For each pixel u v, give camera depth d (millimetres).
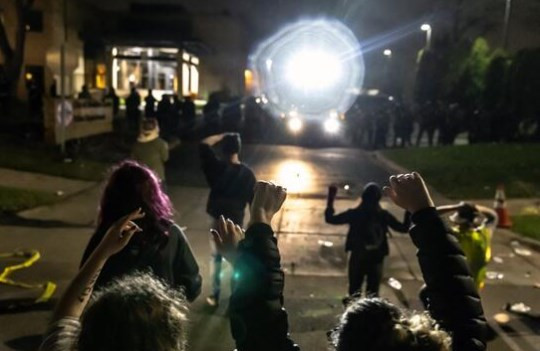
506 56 29797
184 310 1663
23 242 9305
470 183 16984
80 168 16656
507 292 7820
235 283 2199
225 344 5805
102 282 3305
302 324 6430
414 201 2416
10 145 19156
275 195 2350
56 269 8008
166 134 27672
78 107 22062
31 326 6031
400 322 1693
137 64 51438
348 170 19672
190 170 18609
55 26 43406
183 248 3707
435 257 2320
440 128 28969
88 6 51219
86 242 9430
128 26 55656
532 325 6672
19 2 29234
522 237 10797
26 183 14227
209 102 30375
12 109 29094
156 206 3535
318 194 14820
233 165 6648
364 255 6176
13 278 7562
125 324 1479
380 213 6289
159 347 1489
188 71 52094
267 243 2209
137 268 3367
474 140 28906
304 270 8500
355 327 1694
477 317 2248
